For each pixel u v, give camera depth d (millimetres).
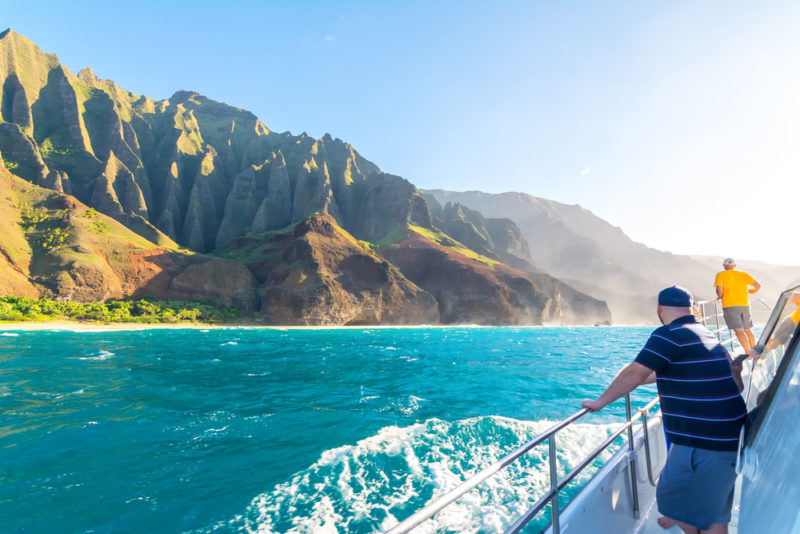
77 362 25219
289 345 45125
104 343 42125
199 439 9602
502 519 5758
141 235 126125
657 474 3598
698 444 2088
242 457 8398
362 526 5715
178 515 6062
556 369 23000
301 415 11836
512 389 16047
